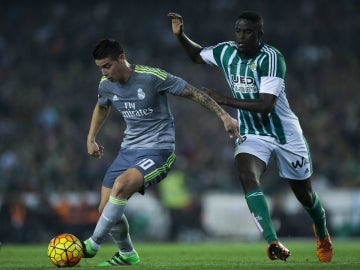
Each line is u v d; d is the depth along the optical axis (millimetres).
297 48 106500
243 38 26344
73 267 24438
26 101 91625
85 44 104875
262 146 26953
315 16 111375
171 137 26188
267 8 112375
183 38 28844
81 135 85438
